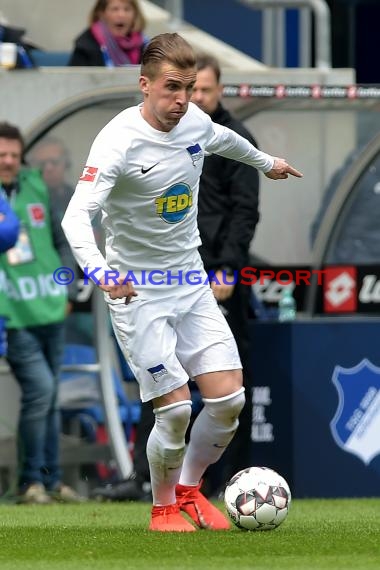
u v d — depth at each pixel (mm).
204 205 29562
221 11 47875
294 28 44469
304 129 36500
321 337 33031
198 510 22688
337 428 33062
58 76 34344
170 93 20672
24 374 31797
